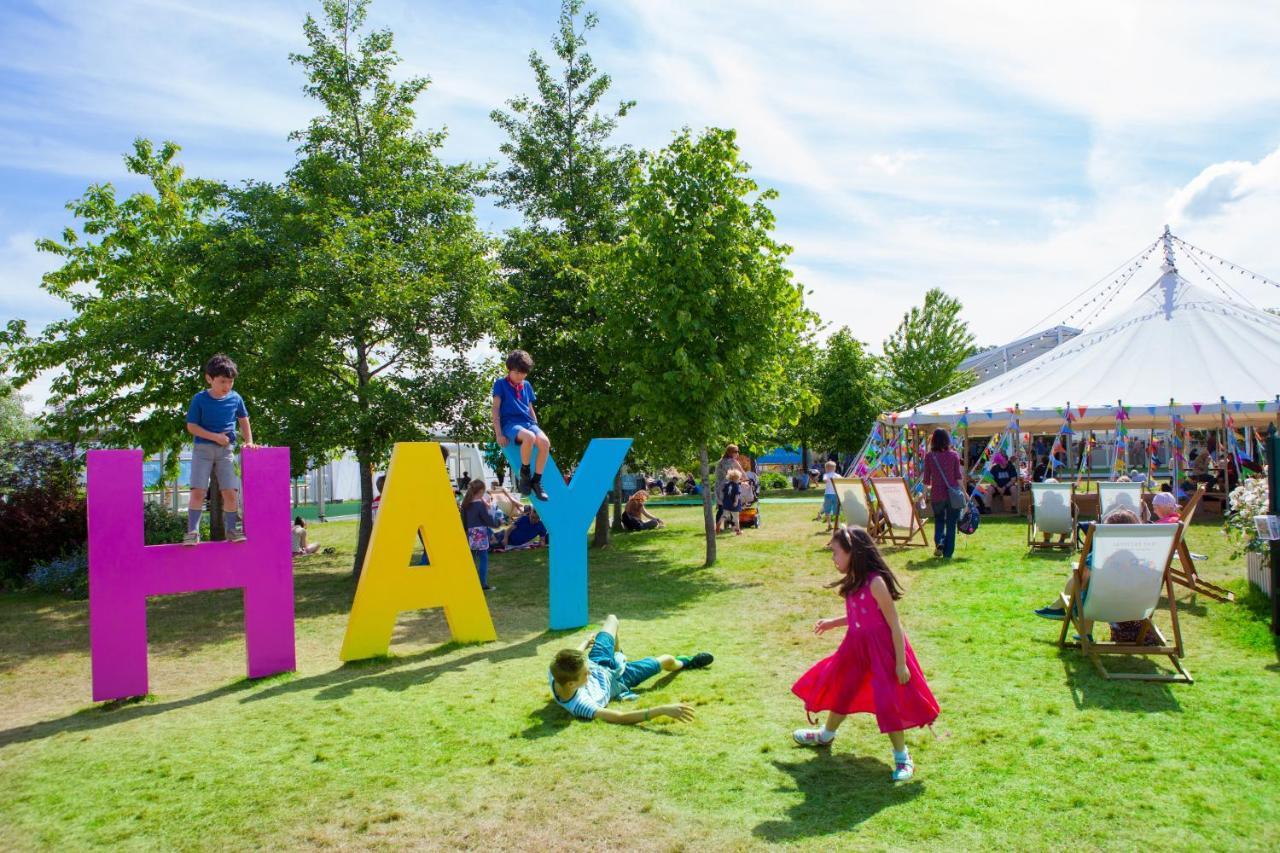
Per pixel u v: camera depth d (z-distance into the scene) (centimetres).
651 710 539
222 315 1289
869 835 377
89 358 1458
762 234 1316
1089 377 1814
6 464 1577
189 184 1770
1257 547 770
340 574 1438
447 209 1395
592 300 1334
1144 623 624
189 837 403
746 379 1293
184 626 995
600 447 885
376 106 1412
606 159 1689
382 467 1344
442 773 468
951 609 820
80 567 1355
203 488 695
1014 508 1873
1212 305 1916
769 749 486
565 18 1673
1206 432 2467
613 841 380
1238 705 527
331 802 436
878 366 3944
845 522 1393
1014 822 385
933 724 516
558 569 856
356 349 1302
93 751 532
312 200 1262
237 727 567
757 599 956
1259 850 353
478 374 1319
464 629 802
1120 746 468
